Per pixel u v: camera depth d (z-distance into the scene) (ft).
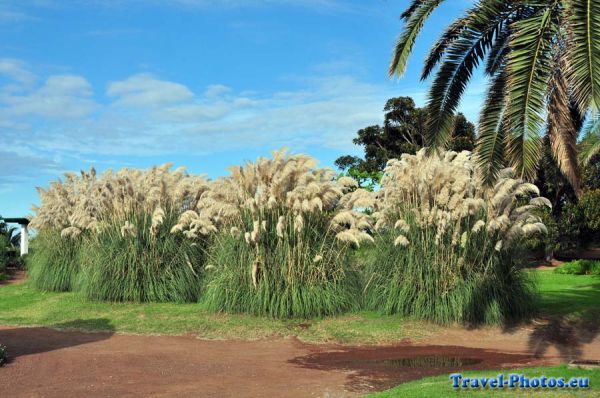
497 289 41.83
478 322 41.01
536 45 29.37
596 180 104.68
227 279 44.91
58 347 34.76
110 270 51.03
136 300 50.37
